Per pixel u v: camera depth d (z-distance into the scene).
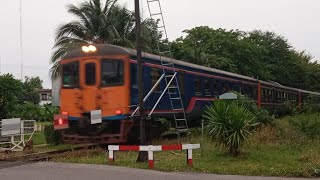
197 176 10.09
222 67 44.91
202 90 20.53
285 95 35.78
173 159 12.74
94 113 14.89
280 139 15.59
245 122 13.21
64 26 37.44
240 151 13.39
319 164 10.96
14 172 10.76
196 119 20.67
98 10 37.34
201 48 45.44
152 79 16.39
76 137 15.40
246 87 26.45
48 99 87.38
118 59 15.12
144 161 11.98
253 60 49.38
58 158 13.34
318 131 16.47
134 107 15.22
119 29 37.56
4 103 22.61
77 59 15.60
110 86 15.11
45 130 18.53
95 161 12.52
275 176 10.20
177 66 18.45
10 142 15.83
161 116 17.00
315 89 68.50
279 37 59.97
